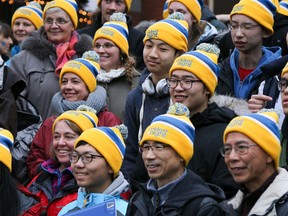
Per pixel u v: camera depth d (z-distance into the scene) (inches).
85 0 792.9
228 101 501.0
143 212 433.4
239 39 539.2
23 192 519.2
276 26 601.0
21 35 700.0
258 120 421.7
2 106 552.4
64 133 521.7
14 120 555.8
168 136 441.4
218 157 475.8
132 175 502.0
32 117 574.2
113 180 485.1
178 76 493.7
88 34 665.0
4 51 713.6
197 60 493.7
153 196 437.4
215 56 500.7
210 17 658.8
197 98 492.1
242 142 419.5
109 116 556.7
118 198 480.7
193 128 449.7
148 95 529.3
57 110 560.7
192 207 424.5
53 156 531.5
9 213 485.4
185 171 441.4
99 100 557.3
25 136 570.3
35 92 602.5
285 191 409.7
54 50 610.9
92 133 481.7
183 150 442.3
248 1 542.0
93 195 477.1
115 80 587.2
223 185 469.4
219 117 486.3
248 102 505.0
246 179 418.9
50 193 522.0
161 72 532.1
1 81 561.0
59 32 610.9
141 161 499.8
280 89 491.2
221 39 596.7
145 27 673.0
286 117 478.9
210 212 421.1
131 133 533.3
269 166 420.5
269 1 542.6
